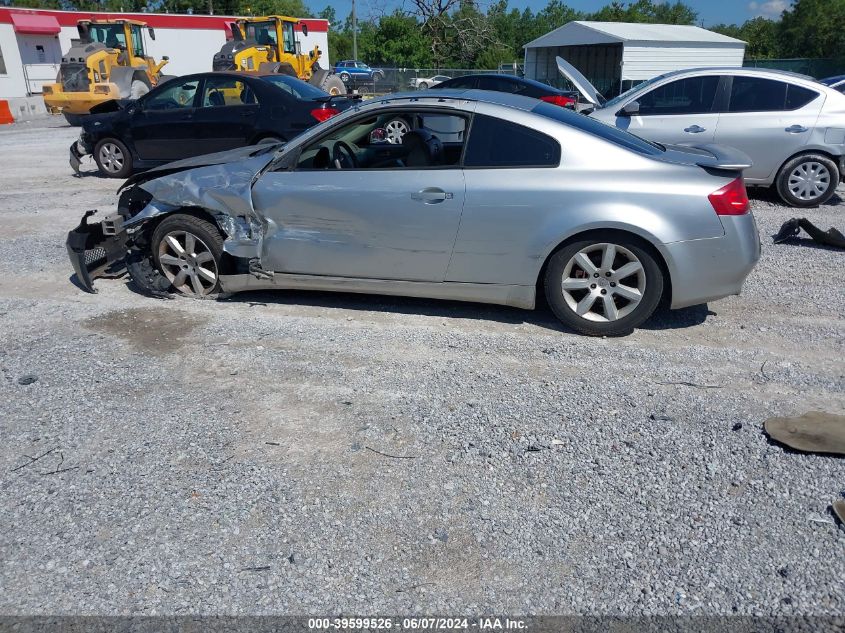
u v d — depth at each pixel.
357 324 5.00
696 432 3.57
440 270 4.84
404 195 4.72
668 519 2.94
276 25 24.06
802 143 8.69
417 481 3.17
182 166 5.61
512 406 3.82
